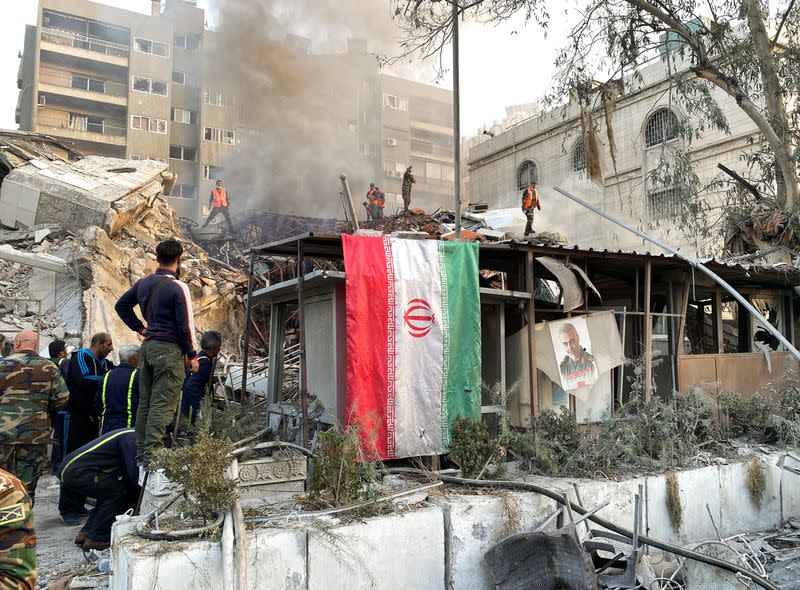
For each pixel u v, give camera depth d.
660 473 5.08
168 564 2.96
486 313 6.17
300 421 5.52
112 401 5.31
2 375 4.90
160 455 3.43
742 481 5.62
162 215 18.70
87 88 39.56
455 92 7.07
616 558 4.04
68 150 21.00
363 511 3.68
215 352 5.41
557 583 3.53
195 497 3.38
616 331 6.51
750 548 4.52
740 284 8.53
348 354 4.88
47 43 37.88
